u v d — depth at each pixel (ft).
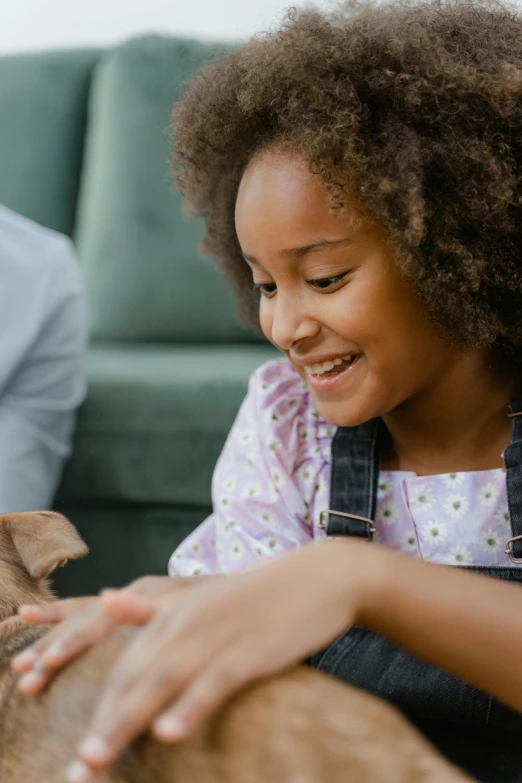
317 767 2.04
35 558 3.35
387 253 3.19
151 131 7.96
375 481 3.68
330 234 3.16
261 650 2.16
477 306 3.29
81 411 6.30
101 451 6.21
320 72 3.29
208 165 3.94
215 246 4.25
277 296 3.34
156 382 6.21
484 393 3.59
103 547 6.26
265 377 4.17
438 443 3.65
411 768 2.06
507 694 2.52
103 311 7.80
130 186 7.91
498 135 3.26
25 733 2.51
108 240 7.88
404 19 3.44
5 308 5.82
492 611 2.45
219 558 3.96
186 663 2.11
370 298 3.19
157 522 6.17
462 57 3.36
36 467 5.90
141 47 8.19
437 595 2.43
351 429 3.79
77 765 2.06
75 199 8.47
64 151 8.49
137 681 2.10
